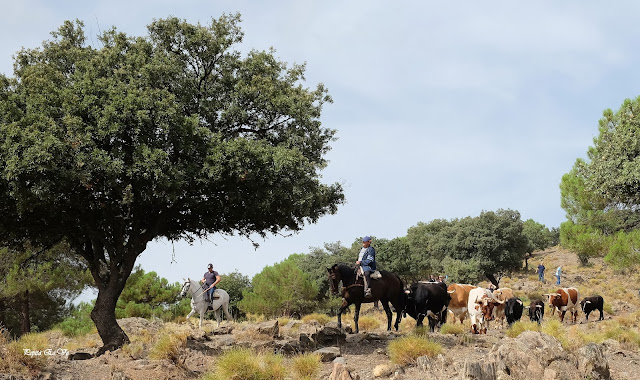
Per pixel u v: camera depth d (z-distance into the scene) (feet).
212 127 50.80
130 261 51.80
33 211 47.37
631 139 75.46
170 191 45.24
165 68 47.60
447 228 233.14
